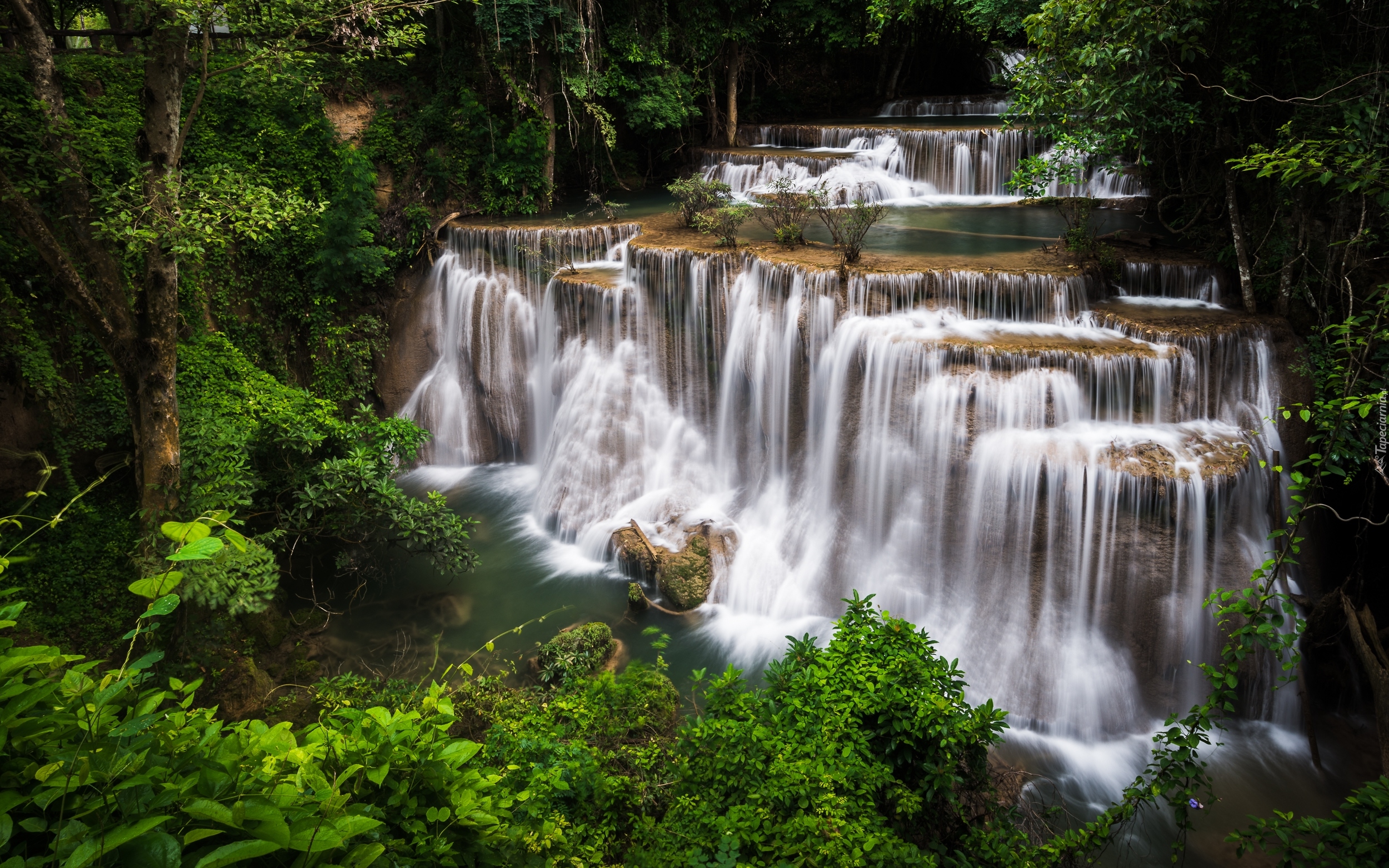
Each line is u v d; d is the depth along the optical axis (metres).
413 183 20.25
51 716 2.70
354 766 3.08
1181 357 11.92
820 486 14.23
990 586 12.16
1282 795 10.06
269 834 2.53
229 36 12.19
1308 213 12.21
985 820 7.50
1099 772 10.59
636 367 16.58
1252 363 12.31
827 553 13.74
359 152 18.84
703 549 14.29
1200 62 12.77
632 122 22.75
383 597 13.73
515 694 10.65
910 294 13.77
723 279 15.39
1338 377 9.33
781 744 6.53
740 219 16.66
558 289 17.34
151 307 10.33
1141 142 12.87
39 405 12.20
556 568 15.01
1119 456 11.22
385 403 19.03
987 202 20.55
